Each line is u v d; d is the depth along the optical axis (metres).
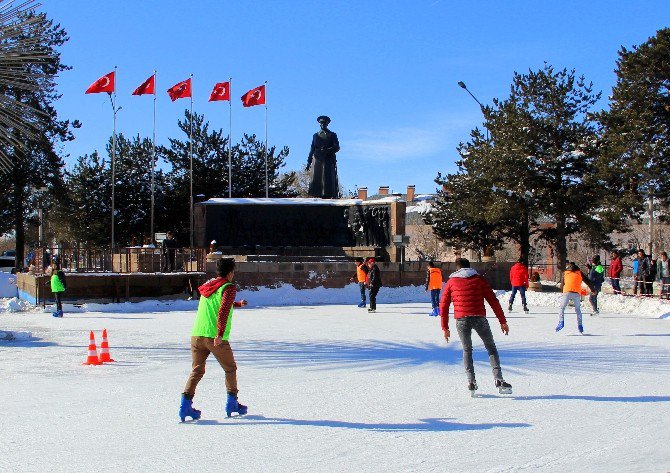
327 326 21.22
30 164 48.22
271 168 60.00
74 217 57.44
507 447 7.57
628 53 40.25
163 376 12.32
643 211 40.47
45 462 7.07
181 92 48.69
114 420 8.98
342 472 6.69
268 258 36.09
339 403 9.95
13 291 37.03
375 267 27.23
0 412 9.47
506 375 12.26
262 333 19.12
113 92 46.44
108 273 30.22
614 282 32.62
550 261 63.34
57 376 12.34
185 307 29.41
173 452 7.45
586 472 6.64
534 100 42.62
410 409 9.53
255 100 49.84
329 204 38.94
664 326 21.11
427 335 18.58
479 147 45.09
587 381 11.63
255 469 6.81
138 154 57.31
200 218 38.25
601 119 41.12
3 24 12.15
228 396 9.09
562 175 42.62
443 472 6.66
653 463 6.93
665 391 10.75
